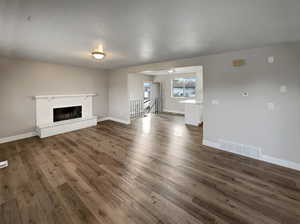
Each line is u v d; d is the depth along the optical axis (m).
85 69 5.41
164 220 1.53
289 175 2.32
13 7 1.44
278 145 2.62
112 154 3.10
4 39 2.33
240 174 2.37
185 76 7.87
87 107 5.50
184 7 1.44
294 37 2.21
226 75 3.13
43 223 1.49
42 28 1.93
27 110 4.08
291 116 2.46
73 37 2.26
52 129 4.29
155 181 2.19
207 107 3.51
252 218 1.55
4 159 2.85
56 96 4.51
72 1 1.34
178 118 6.93
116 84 5.94
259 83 2.73
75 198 1.84
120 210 1.65
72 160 2.83
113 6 1.43
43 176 2.30
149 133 4.58
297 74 2.36
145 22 1.77
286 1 1.33
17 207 1.69
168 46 2.72
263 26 1.87
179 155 3.07
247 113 2.91
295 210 1.65
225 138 3.27
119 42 2.48
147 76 8.57
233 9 1.48
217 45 2.64
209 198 1.84
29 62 4.04
